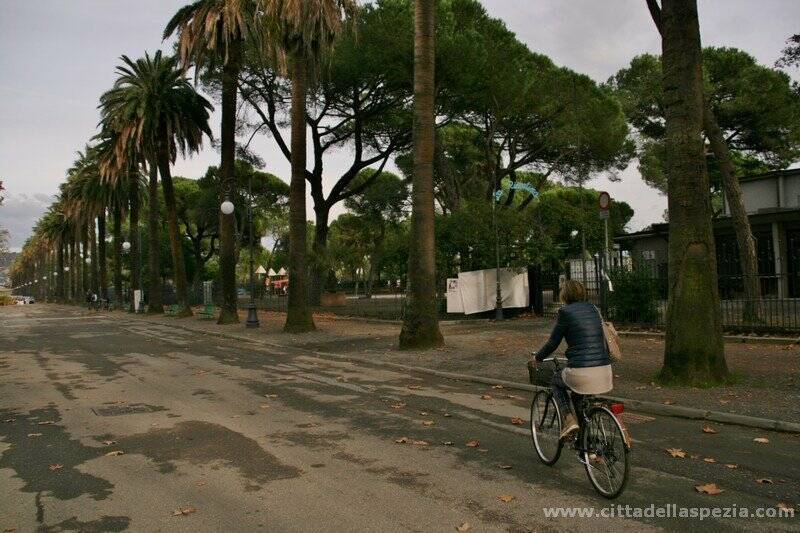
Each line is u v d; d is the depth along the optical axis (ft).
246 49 92.63
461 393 31.32
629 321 53.16
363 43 82.12
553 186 153.38
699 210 29.68
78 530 14.21
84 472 18.75
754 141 109.19
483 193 105.50
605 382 16.12
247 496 16.26
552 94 88.58
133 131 111.24
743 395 26.68
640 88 104.63
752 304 46.80
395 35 79.41
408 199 125.90
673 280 30.17
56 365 46.91
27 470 19.07
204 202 155.02
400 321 76.79
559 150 100.17
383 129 109.29
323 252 115.14
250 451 20.77
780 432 21.93
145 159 127.03
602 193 50.67
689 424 23.56
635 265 54.34
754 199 87.92
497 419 25.25
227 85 86.02
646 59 103.55
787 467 17.98
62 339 73.15
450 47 76.13
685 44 30.14
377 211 131.95
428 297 48.14
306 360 46.75
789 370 31.68
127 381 37.55
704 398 26.45
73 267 273.54
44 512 15.38
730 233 83.87
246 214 159.22
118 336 75.82
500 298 70.59
